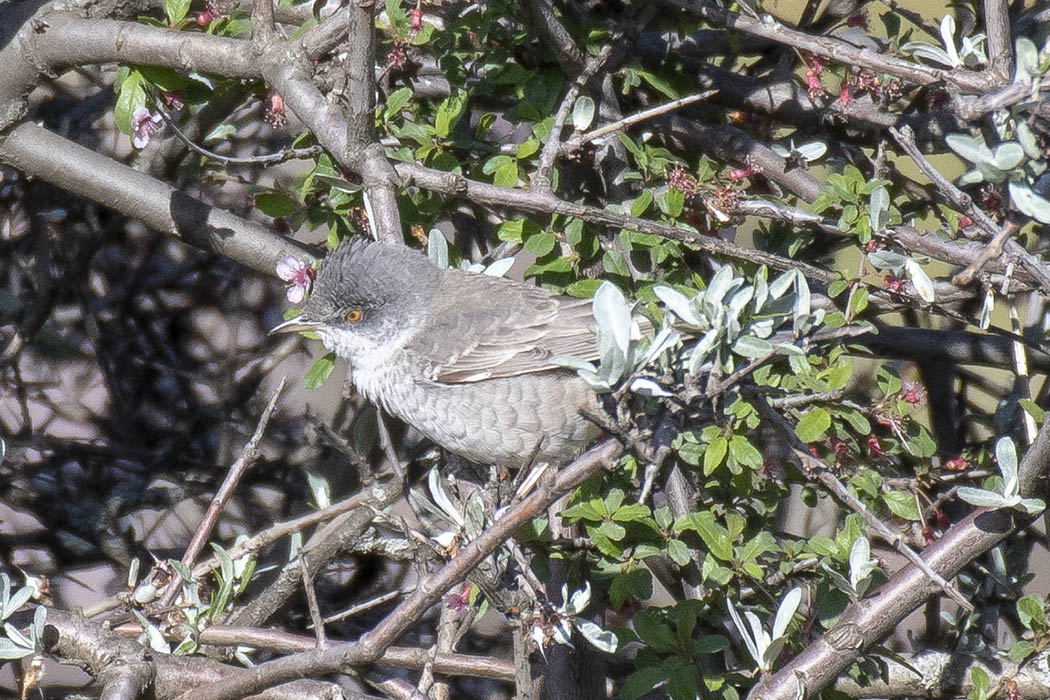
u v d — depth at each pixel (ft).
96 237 44.24
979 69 31.19
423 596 20.20
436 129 31.73
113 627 27.32
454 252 34.88
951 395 38.22
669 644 27.02
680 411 21.25
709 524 27.73
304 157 31.30
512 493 24.98
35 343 44.80
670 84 33.81
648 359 21.21
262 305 47.42
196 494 42.50
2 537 41.37
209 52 30.68
